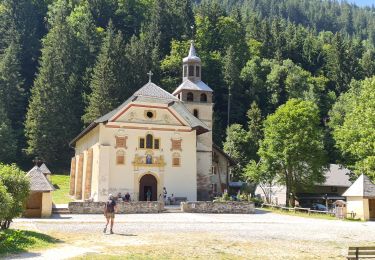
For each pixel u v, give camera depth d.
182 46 100.75
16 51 97.25
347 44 119.94
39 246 18.41
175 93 65.38
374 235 26.25
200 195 56.00
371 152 46.56
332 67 114.62
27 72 104.62
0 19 108.62
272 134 55.84
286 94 104.06
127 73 90.56
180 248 19.25
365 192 38.31
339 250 20.23
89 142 54.84
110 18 111.19
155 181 49.22
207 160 57.72
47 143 83.44
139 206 39.94
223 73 102.94
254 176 59.16
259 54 120.56
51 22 114.25
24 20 109.69
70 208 37.94
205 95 63.59
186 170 50.06
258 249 19.89
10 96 91.19
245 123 101.62
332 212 43.50
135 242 20.66
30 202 34.16
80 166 56.72
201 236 23.62
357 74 112.50
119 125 48.56
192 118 53.72
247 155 86.50
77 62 99.75
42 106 84.88
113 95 85.81
